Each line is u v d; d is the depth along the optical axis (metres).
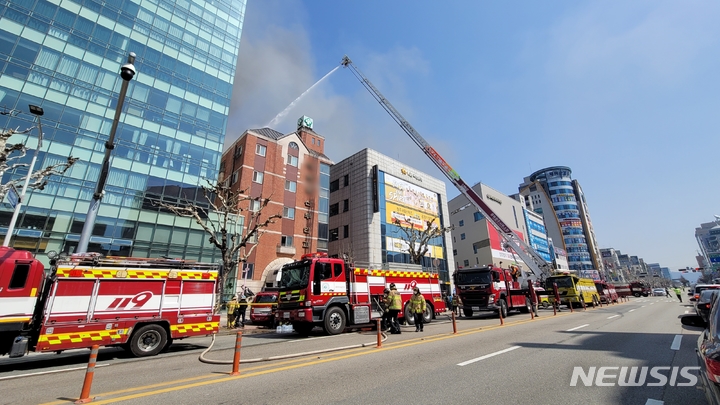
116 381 6.48
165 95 30.44
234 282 29.48
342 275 14.18
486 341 10.33
